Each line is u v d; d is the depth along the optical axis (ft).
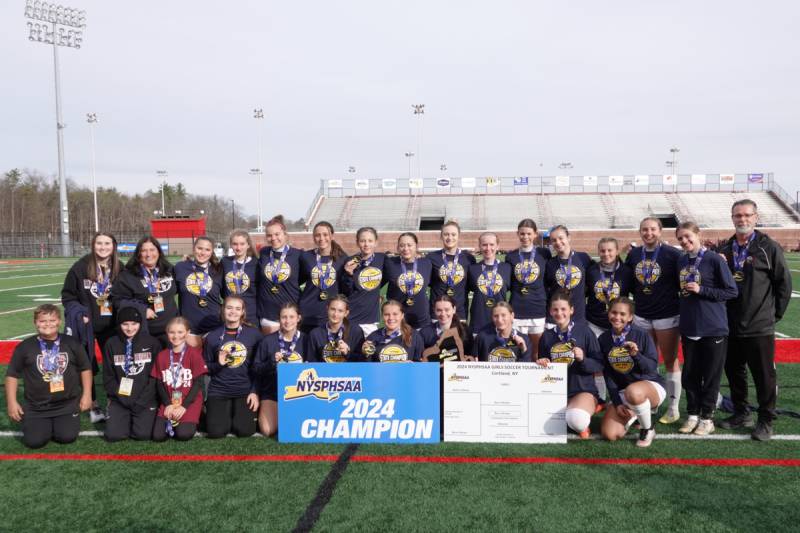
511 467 12.76
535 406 14.44
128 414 15.03
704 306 14.58
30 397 14.16
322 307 18.21
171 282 17.44
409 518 10.32
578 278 18.06
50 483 12.16
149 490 11.73
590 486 11.68
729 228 134.41
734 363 15.19
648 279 16.53
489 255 18.40
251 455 13.75
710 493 11.28
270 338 15.52
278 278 18.08
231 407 15.47
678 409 17.33
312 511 10.65
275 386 15.78
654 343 16.07
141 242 16.69
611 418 14.60
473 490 11.53
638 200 155.02
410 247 17.92
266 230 18.25
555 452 13.73
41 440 14.20
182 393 14.79
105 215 258.98
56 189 252.62
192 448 14.28
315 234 18.20
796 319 34.19
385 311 15.37
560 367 14.35
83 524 10.30
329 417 14.67
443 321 16.29
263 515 10.53
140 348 14.93
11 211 230.27
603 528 9.90
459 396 14.60
